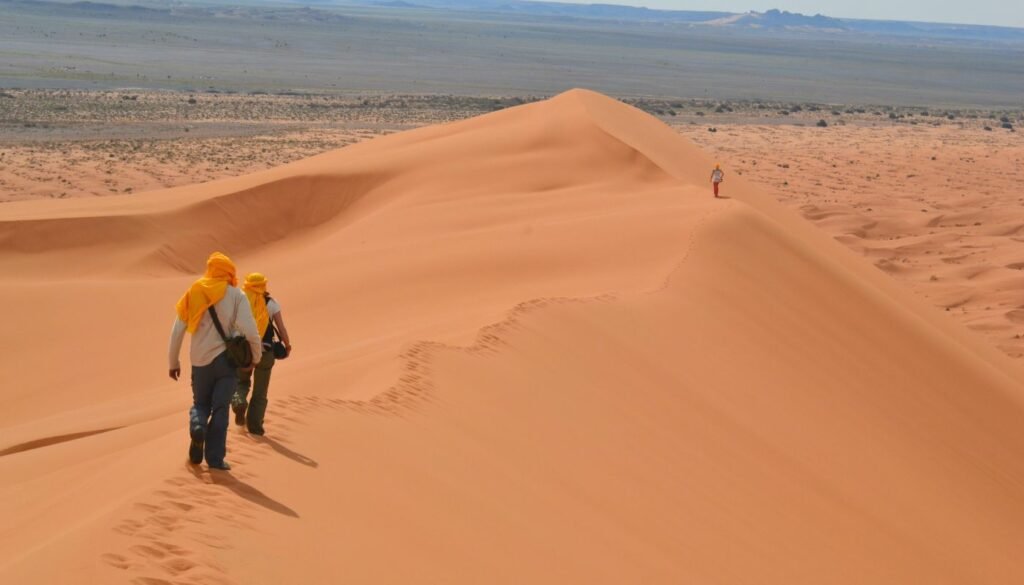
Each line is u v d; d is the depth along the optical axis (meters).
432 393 13.77
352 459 10.52
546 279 27.25
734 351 21.67
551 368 16.78
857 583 13.66
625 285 24.70
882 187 85.38
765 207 48.34
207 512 8.12
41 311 30.47
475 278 27.88
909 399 24.12
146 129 97.62
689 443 15.97
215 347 9.30
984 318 48.16
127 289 33.06
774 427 18.59
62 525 8.84
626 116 57.06
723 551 12.60
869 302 29.33
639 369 18.45
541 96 163.12
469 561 9.28
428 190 43.28
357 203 44.84
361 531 8.93
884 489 18.17
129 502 8.09
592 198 39.59
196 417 9.12
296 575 7.67
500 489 11.39
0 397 24.78
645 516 12.58
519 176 43.75
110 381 25.44
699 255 27.83
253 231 44.03
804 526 14.73
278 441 10.44
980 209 74.06
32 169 70.25
